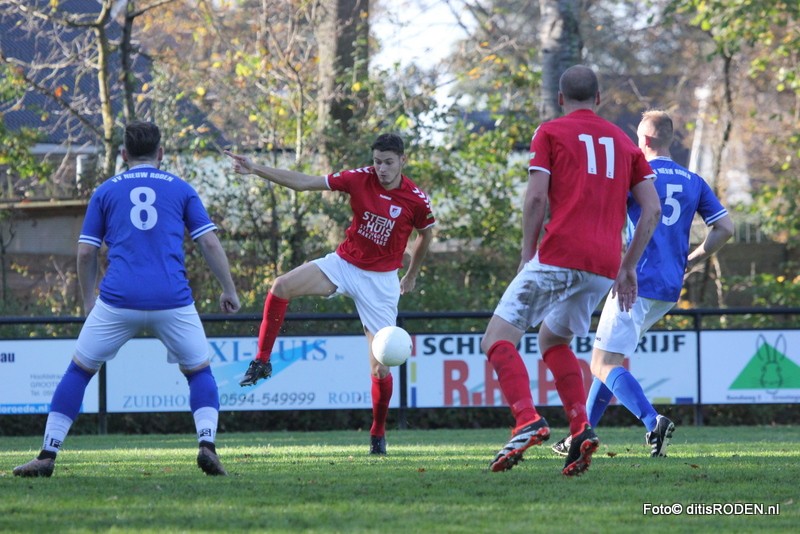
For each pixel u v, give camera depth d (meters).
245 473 21.48
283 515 15.58
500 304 19.19
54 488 18.56
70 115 65.25
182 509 16.12
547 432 18.39
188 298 20.19
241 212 57.62
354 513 15.80
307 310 50.47
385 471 21.86
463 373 43.38
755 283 62.25
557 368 19.75
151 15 74.75
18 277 62.25
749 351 43.84
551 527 14.70
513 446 18.38
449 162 63.53
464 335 43.44
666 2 94.25
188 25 75.75
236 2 74.19
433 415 46.03
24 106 72.69
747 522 15.40
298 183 26.09
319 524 14.84
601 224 18.84
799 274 67.75
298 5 67.81
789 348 43.91
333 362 43.19
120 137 61.47
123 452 29.70
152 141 20.61
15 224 63.59
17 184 65.38
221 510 16.05
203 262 56.53
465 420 46.38
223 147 61.41
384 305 27.05
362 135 62.03
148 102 66.00
